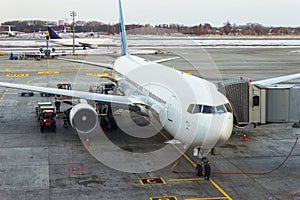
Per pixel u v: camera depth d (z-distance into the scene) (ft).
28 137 83.87
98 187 57.88
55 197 54.19
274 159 71.77
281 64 246.68
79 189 57.06
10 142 80.02
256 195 55.57
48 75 191.83
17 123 95.91
